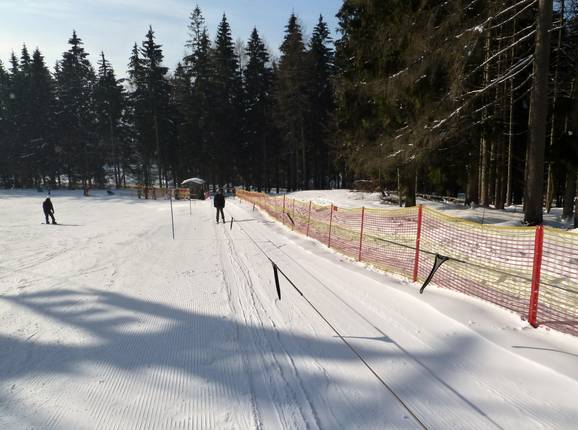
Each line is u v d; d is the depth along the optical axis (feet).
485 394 10.50
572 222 40.09
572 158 35.78
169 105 158.61
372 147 48.96
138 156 187.32
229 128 144.56
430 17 36.60
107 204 113.09
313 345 13.98
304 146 130.52
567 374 10.93
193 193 138.00
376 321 15.99
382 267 24.71
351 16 57.67
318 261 28.02
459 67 33.99
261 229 48.55
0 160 176.14
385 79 43.37
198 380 11.78
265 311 17.80
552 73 53.93
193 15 150.92
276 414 9.92
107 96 165.48
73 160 167.22
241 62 168.76
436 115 39.50
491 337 13.60
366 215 40.34
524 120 63.21
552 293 16.90
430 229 31.27
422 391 10.80
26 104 170.40
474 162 48.60
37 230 55.42
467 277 20.30
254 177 168.04
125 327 16.44
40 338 15.49
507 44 43.37
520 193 96.63
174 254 33.88
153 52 149.07
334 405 10.24
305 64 126.62
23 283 24.64
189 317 17.43
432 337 14.15
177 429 9.43
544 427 9.08
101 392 11.28
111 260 31.99
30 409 10.50
